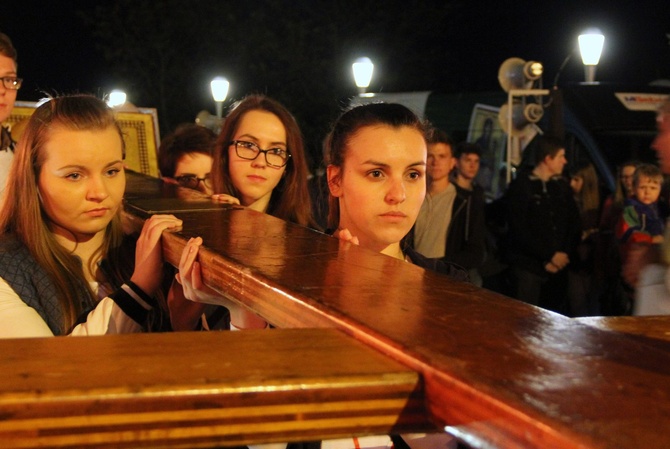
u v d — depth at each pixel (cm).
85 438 71
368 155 181
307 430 74
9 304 171
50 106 184
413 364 76
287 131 296
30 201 182
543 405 63
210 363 77
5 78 324
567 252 598
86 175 182
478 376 70
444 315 89
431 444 155
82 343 82
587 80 845
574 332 83
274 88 1538
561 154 599
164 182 285
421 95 880
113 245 199
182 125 374
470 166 559
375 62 1600
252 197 294
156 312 192
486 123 829
